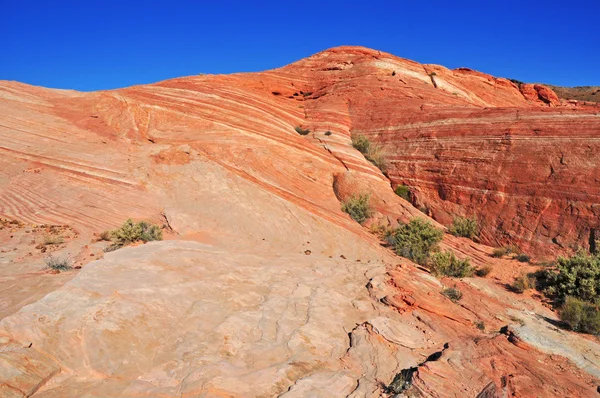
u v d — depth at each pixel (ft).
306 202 56.29
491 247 51.24
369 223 56.13
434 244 48.49
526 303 35.63
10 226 43.78
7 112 66.90
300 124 82.17
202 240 42.60
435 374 20.43
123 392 17.22
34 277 29.37
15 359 17.03
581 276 37.32
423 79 102.32
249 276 31.76
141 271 27.76
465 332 27.07
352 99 88.58
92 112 71.41
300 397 17.99
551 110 56.75
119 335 20.25
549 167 50.65
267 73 103.86
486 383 20.17
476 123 61.46
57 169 55.26
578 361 24.21
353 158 67.36
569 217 46.80
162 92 80.02
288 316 26.00
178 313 23.84
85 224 45.80
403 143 68.74
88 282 24.56
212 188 53.21
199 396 17.26
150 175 54.85
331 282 33.55
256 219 49.11
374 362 21.98
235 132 67.51
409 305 29.60
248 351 21.45
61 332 19.29
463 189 57.16
